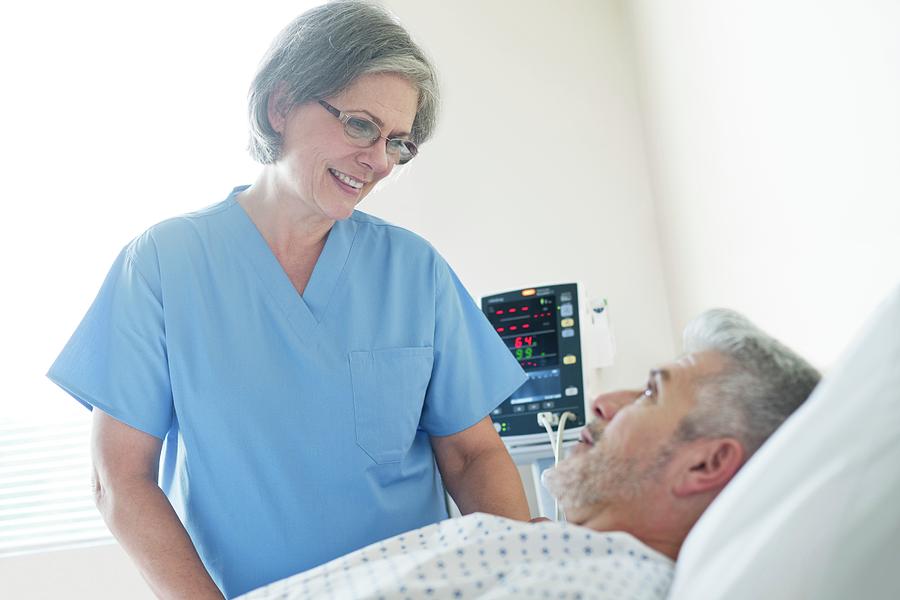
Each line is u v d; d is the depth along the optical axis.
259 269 1.57
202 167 2.85
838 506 0.82
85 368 1.47
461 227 2.70
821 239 1.76
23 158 2.84
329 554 1.50
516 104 2.76
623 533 1.04
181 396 1.50
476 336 1.74
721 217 2.23
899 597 0.79
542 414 2.12
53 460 2.75
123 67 2.88
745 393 1.07
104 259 2.80
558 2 2.81
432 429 1.70
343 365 1.56
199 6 2.91
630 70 2.78
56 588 2.52
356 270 1.63
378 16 1.49
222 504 1.49
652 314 2.66
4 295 2.79
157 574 1.37
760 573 0.82
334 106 1.45
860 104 1.57
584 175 2.72
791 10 1.78
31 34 2.88
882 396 0.85
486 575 1.00
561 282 2.41
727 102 2.12
